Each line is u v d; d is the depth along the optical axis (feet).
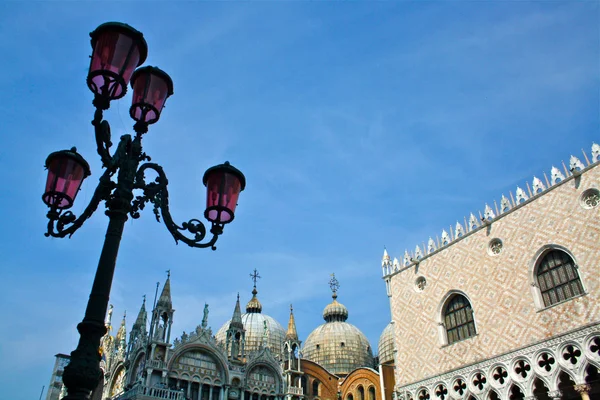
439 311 149.48
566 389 121.70
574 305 114.93
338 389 262.67
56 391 301.63
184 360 185.26
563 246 120.98
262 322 280.51
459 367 137.28
